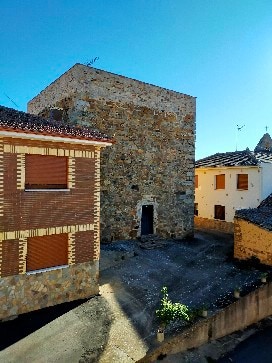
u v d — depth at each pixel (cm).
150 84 2066
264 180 2309
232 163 2539
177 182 2222
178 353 1002
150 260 1708
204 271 1574
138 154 1998
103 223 1839
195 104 2347
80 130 1310
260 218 1698
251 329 1256
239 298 1241
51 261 1134
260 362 1055
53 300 1126
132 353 905
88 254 1216
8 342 905
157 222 2105
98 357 871
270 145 3025
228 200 2573
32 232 1072
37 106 2367
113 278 1417
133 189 1972
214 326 1127
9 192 1025
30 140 1069
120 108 1911
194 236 2375
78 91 1742
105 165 1844
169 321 1027
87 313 1089
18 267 1047
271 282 1373
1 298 1015
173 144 2195
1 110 1308
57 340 929
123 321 1058
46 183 1123
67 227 1158
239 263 1695
